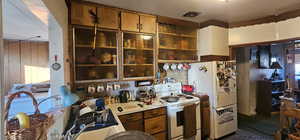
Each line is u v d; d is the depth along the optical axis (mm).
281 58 4637
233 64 3109
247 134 3076
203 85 3027
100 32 2387
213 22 3039
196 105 2711
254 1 2172
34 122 815
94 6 2199
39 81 3604
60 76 1648
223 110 2918
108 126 1559
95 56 2346
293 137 2199
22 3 1069
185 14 2707
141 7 2377
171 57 3043
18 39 3375
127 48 2549
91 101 2219
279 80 4469
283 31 2711
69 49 2061
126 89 2715
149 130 2309
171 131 2439
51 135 1119
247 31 3098
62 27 1670
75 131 1424
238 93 4461
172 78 3217
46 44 3672
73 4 2057
